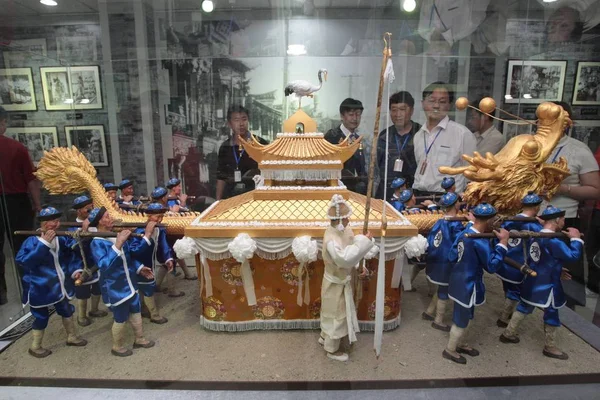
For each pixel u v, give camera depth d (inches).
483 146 150.5
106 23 147.9
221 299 120.3
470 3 139.9
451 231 117.9
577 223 139.4
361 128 156.3
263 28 153.3
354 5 146.3
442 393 96.7
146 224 117.0
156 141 167.5
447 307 134.5
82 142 166.1
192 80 160.7
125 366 105.5
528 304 110.1
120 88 158.7
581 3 132.6
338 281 100.2
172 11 149.0
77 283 104.3
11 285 150.0
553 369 103.4
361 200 127.3
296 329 122.5
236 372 101.9
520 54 142.6
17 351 115.7
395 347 112.8
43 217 107.7
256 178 145.9
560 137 124.8
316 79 158.4
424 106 149.8
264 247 111.8
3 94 143.9
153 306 128.0
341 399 94.7
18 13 142.9
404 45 148.3
